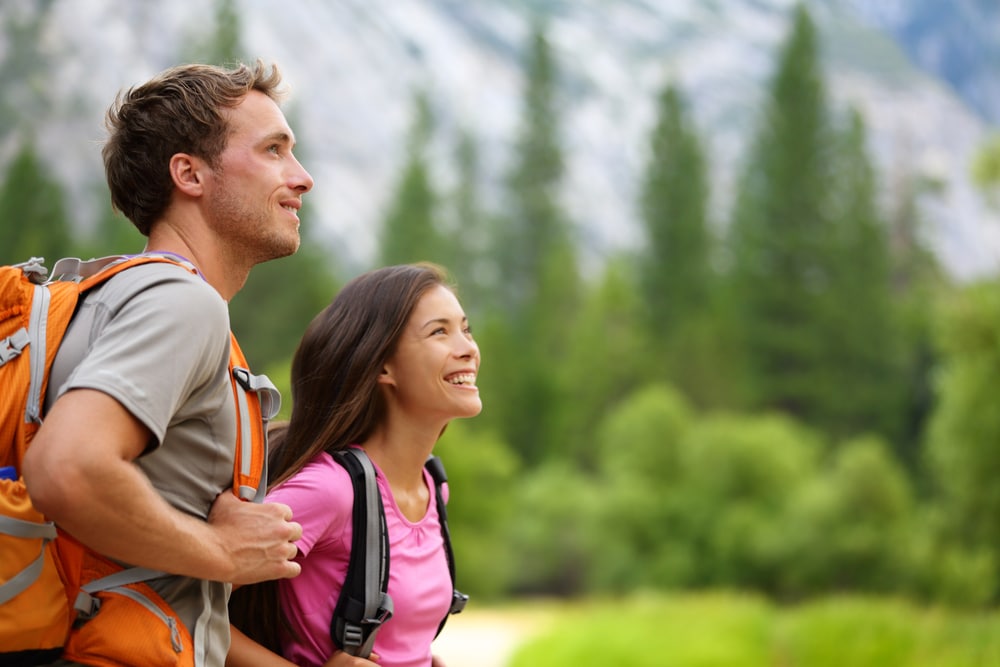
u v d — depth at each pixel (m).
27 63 152.88
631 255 153.00
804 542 72.06
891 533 69.75
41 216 107.62
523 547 79.25
